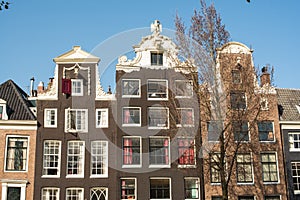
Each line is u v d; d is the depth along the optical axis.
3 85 31.14
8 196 27.28
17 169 27.78
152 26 30.86
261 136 29.92
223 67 27.39
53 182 27.83
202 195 28.19
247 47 30.20
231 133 26.42
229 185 28.41
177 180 28.45
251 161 29.16
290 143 30.50
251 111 27.00
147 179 28.28
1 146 27.92
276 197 28.97
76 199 27.94
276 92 32.97
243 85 27.92
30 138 28.44
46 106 29.09
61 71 29.94
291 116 31.58
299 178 29.67
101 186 28.06
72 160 28.53
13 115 28.86
